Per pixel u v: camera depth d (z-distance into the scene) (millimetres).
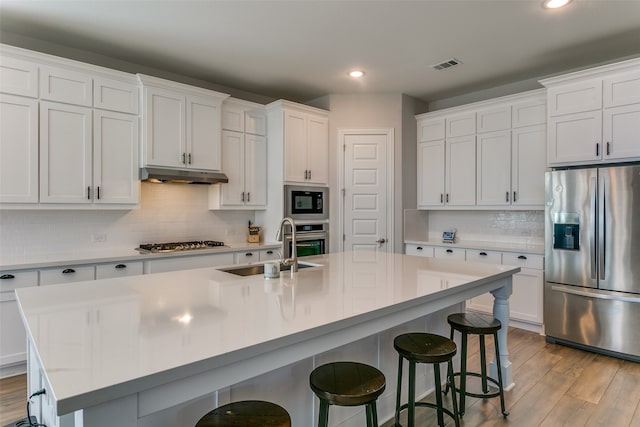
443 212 5086
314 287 1870
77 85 3100
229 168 4145
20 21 2875
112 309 1451
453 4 2637
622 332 3082
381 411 2158
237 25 2947
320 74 4043
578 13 2762
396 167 4691
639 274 2994
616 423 2176
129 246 3725
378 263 2670
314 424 1777
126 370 915
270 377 1591
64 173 3041
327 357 1836
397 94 4707
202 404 1385
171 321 1308
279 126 4316
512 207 4090
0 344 2660
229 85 4398
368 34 3107
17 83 2826
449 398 2465
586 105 3324
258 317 1363
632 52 3471
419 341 1977
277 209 4348
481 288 2238
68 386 827
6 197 2793
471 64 3766
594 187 3217
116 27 2979
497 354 2309
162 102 3553
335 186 4730
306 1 2600
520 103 4023
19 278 2727
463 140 4484
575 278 3346
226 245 4105
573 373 2836
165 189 3980
